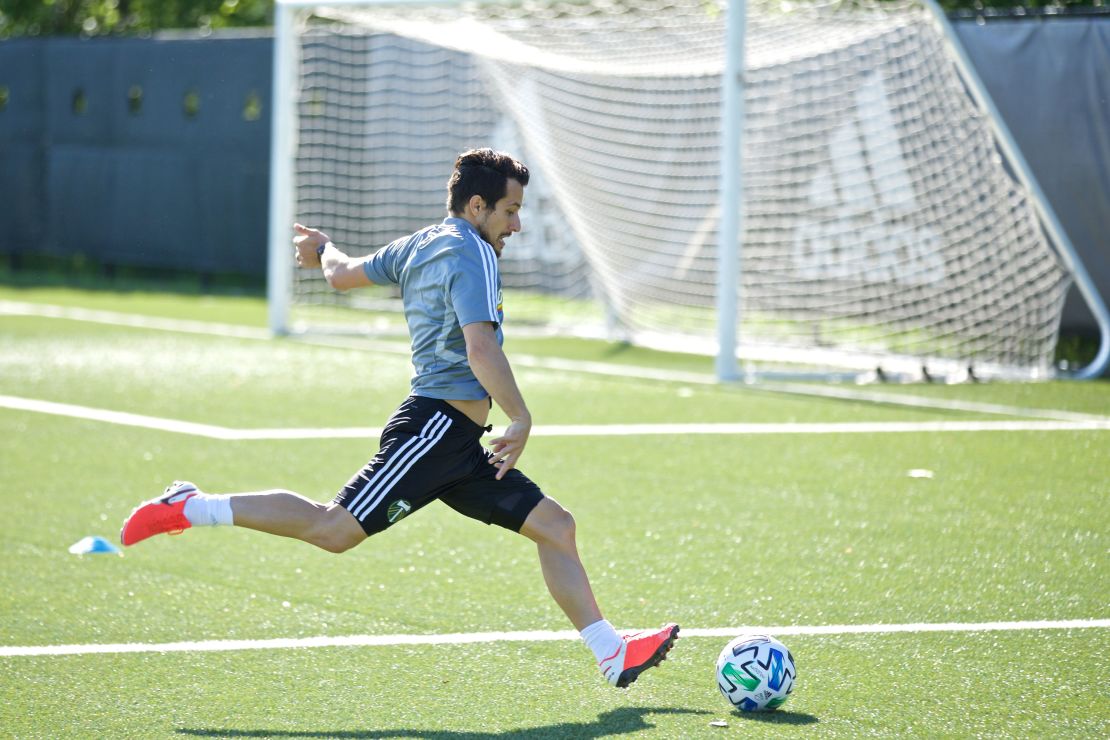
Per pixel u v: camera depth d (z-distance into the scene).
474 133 65.38
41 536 22.92
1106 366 43.88
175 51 68.44
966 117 43.44
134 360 44.91
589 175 51.84
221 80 67.12
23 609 18.88
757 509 25.31
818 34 45.06
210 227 68.31
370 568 21.19
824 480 27.83
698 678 16.30
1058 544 22.86
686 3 47.94
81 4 98.75
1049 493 26.73
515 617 18.75
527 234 65.25
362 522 15.01
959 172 44.19
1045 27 46.97
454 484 15.41
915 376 43.75
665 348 50.59
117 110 70.75
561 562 15.45
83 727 14.51
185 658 16.89
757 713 15.03
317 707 15.20
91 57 71.25
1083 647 17.48
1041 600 19.67
